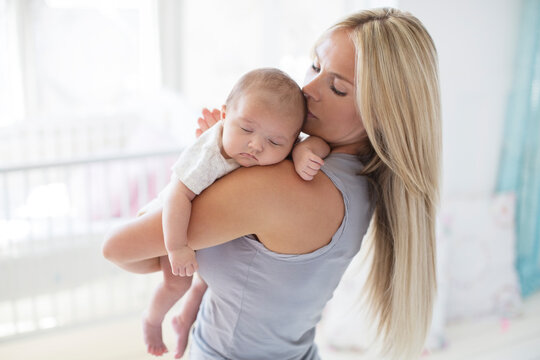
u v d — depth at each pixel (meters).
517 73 2.82
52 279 2.46
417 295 1.13
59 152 3.33
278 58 3.55
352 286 2.52
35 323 2.43
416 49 0.94
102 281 2.57
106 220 2.62
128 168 2.89
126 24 3.68
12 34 3.39
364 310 1.30
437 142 1.02
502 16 2.74
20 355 2.49
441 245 2.67
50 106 3.60
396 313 1.15
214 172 0.93
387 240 1.17
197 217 0.92
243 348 1.07
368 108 0.92
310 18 3.31
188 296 1.27
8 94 3.47
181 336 1.27
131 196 2.81
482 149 2.89
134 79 3.78
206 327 1.10
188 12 3.73
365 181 1.04
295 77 3.49
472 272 2.76
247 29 3.62
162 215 0.95
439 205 1.11
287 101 0.91
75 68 3.62
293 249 0.95
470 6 2.64
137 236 0.95
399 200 1.05
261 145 0.90
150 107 3.49
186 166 0.93
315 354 1.21
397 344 1.19
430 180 1.03
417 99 0.94
